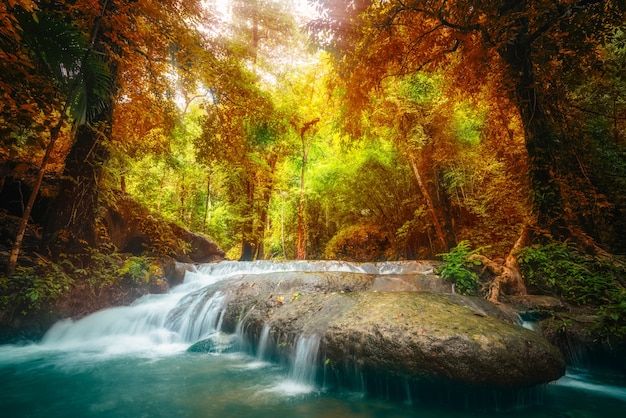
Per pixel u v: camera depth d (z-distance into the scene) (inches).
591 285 184.2
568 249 212.7
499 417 99.9
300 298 171.3
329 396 116.4
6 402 109.9
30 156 273.1
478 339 102.9
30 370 142.8
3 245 222.7
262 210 659.4
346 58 291.3
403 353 107.7
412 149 419.8
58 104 152.9
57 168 308.2
